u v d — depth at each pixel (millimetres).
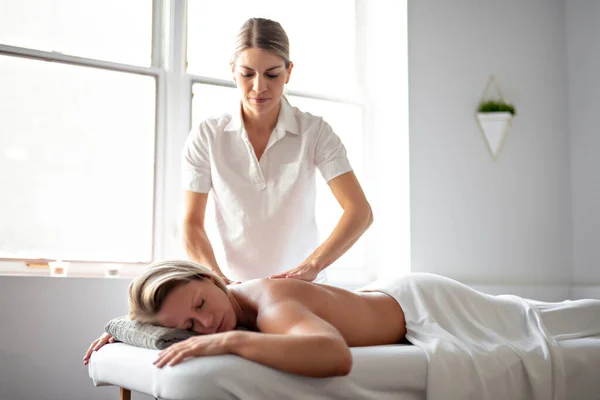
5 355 2652
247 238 2514
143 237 3176
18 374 2672
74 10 3117
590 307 2498
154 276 1907
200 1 3420
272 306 1863
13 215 2916
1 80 2922
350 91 3852
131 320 2014
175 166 3240
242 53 2293
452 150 3803
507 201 3965
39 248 2961
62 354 2750
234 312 1917
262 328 1845
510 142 4000
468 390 1953
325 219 3709
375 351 1867
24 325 2689
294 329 1741
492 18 4004
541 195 4086
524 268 3992
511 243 3957
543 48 4172
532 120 4086
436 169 3742
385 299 2205
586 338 2396
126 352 1909
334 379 1704
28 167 2955
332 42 3814
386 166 3789
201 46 3412
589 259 4113
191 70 3377
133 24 3246
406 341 2240
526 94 4078
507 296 2508
